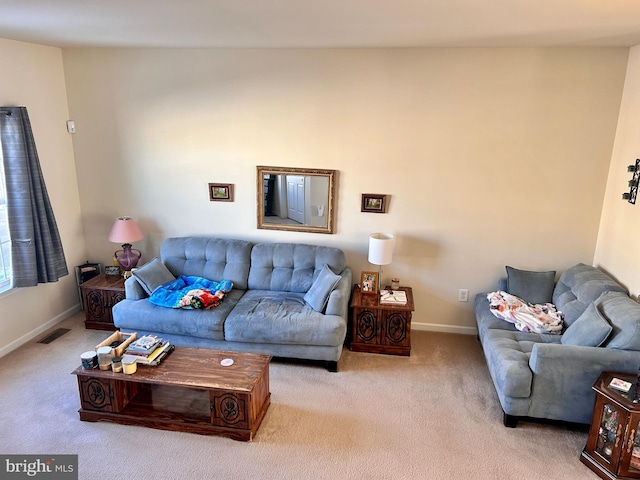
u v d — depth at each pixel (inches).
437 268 166.6
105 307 164.1
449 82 149.9
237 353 122.0
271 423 117.0
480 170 155.2
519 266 161.0
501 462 104.8
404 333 150.7
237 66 160.9
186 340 146.2
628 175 133.6
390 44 140.3
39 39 143.1
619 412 94.3
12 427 113.8
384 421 118.8
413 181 160.1
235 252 166.2
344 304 144.3
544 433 115.0
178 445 108.4
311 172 164.9
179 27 115.3
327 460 104.4
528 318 136.2
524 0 79.5
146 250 185.8
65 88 171.9
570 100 144.8
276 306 147.1
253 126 165.8
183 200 177.8
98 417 115.7
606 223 146.8
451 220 161.2
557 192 152.3
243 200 173.8
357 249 170.2
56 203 169.9
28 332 158.7
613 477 97.5
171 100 168.1
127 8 92.2
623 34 114.5
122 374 111.1
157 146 173.6
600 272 140.9
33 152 149.0
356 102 156.9
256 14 96.3
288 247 164.6
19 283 149.6
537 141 149.6
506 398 114.0
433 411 123.5
